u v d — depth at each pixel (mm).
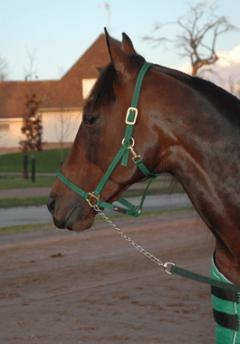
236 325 3713
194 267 10859
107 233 14453
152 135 3697
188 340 6973
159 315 7977
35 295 8977
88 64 69625
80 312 8086
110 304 8492
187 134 3676
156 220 16859
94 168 3836
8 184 31281
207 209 3703
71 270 10617
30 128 57594
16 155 54375
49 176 38594
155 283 9742
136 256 11859
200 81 3811
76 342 6875
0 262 11258
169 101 3699
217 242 3807
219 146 3654
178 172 3748
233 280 3744
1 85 68500
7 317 7871
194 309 8266
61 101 66000
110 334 7172
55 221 3961
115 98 3746
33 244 12977
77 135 3912
